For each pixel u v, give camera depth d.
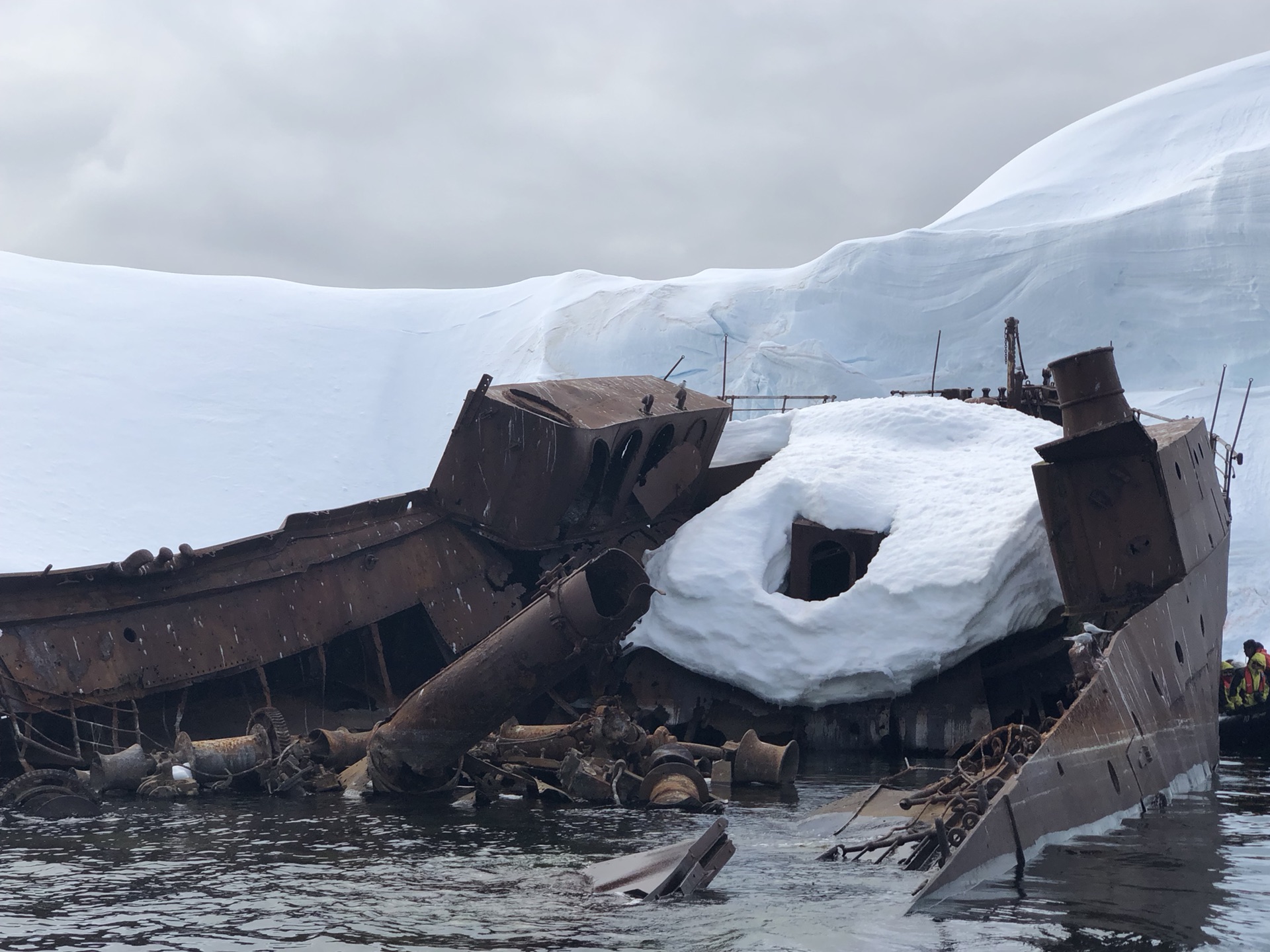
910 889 9.32
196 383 71.06
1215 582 20.94
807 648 21.62
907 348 73.38
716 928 8.00
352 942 7.60
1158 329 69.50
